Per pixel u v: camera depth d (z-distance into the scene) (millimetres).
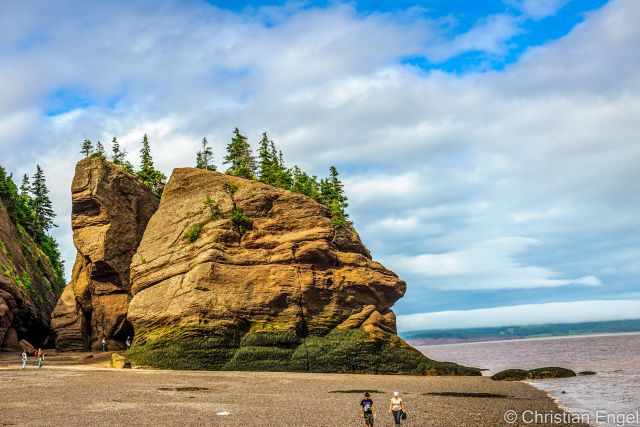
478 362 119062
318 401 40938
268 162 99312
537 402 43656
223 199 77312
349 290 74688
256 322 69062
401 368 69312
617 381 60938
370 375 65125
